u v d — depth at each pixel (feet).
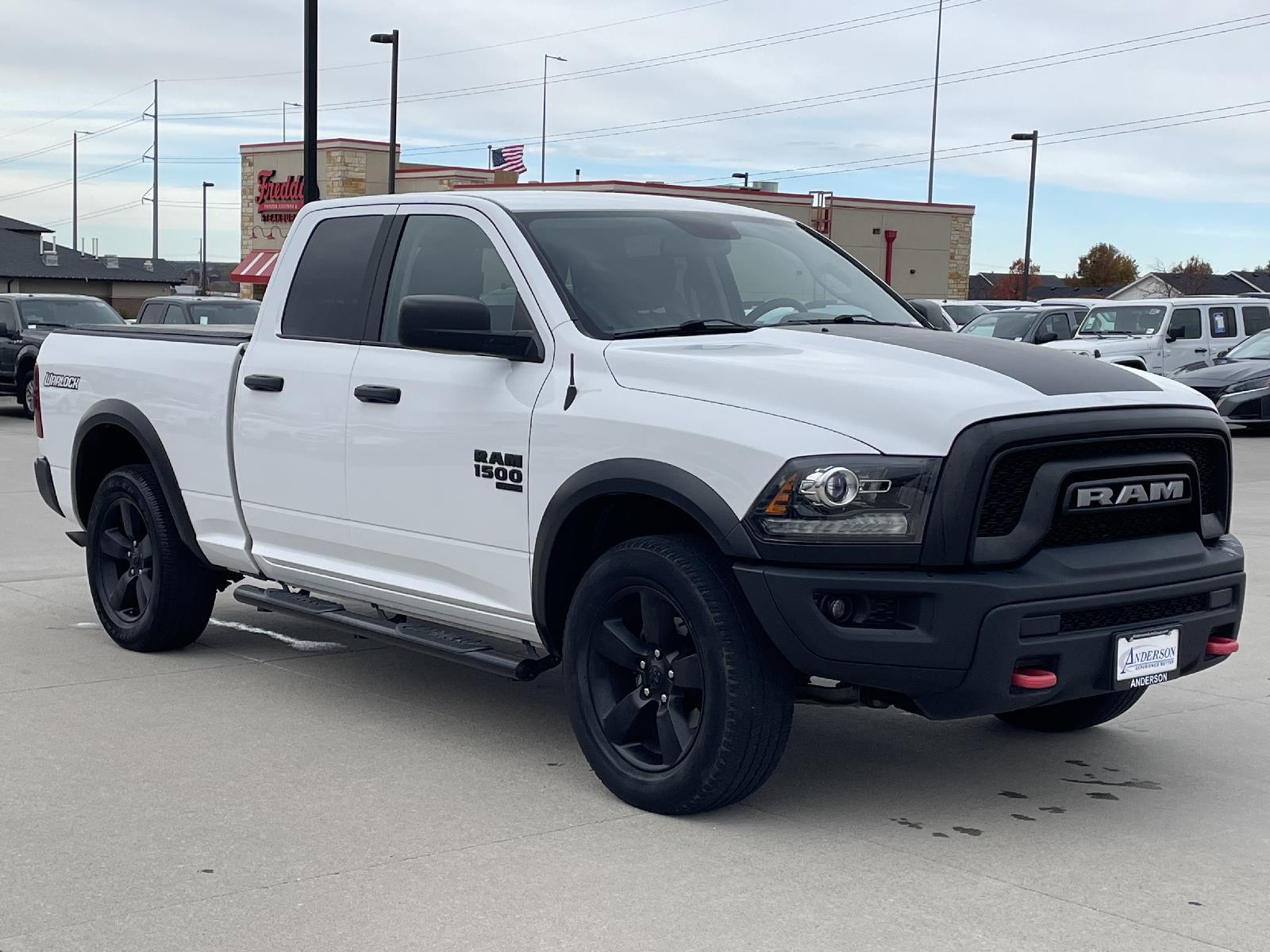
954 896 13.43
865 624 14.34
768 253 19.45
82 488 24.49
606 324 16.96
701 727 15.08
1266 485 49.93
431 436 17.94
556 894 13.37
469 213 18.49
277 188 158.92
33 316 75.92
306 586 20.83
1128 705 18.52
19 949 12.06
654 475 15.29
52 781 16.65
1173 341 80.28
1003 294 333.62
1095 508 14.70
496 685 21.70
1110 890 13.65
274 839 14.78
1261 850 14.82
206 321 76.95
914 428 14.24
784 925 12.71
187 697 20.61
